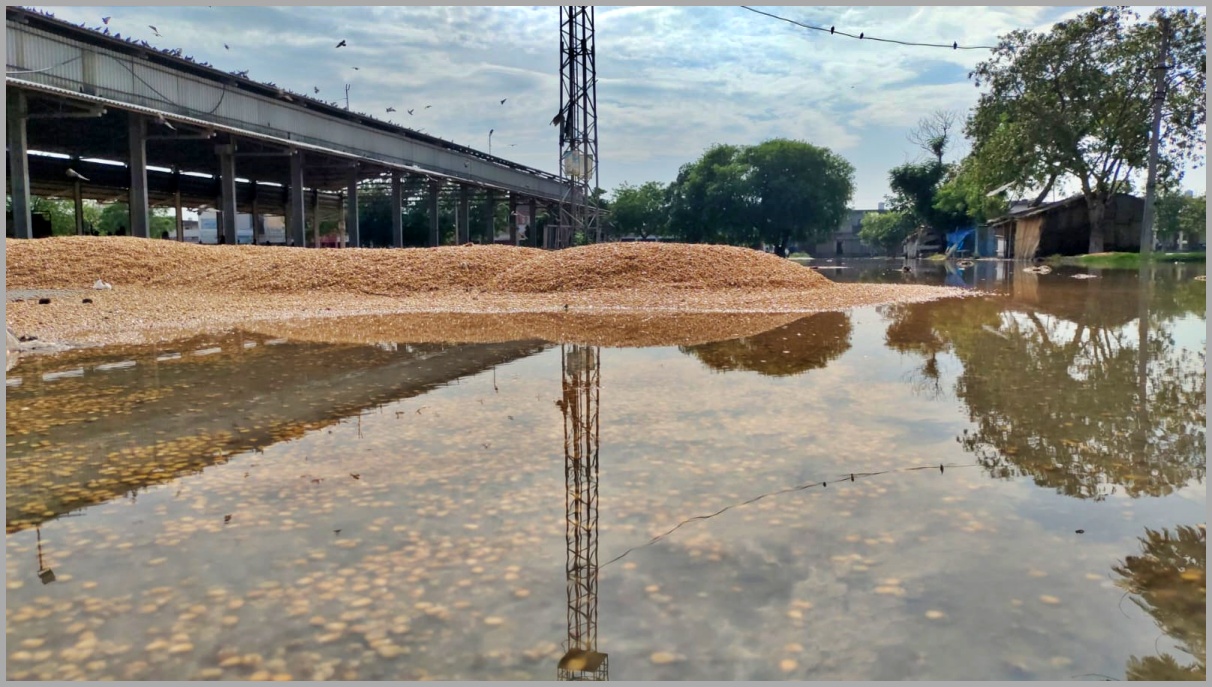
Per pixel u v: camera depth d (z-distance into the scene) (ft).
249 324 24.62
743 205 138.51
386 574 6.03
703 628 5.14
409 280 36.88
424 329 22.90
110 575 6.13
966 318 24.36
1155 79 64.44
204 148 74.79
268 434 10.53
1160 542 6.41
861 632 5.06
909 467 8.54
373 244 140.97
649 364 15.96
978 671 4.63
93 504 7.80
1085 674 4.59
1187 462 8.57
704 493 7.76
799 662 4.73
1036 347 17.58
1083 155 73.92
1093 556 6.16
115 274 40.16
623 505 7.46
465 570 6.07
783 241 142.10
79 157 77.61
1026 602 5.44
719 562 6.13
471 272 37.93
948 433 9.99
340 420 11.29
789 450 9.29
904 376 14.20
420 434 10.39
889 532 6.69
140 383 14.32
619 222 175.83
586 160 68.28
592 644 4.95
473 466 8.84
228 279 38.24
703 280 35.42
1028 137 73.15
